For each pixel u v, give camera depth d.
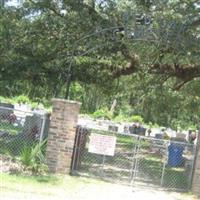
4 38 22.23
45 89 24.06
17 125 25.53
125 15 20.53
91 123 42.56
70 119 16.31
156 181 17.95
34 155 15.77
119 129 43.06
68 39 22.23
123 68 23.69
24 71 22.22
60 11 22.61
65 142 16.27
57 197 12.91
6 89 23.67
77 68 22.59
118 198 14.09
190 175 17.00
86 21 21.70
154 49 21.64
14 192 12.62
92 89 27.06
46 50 22.52
